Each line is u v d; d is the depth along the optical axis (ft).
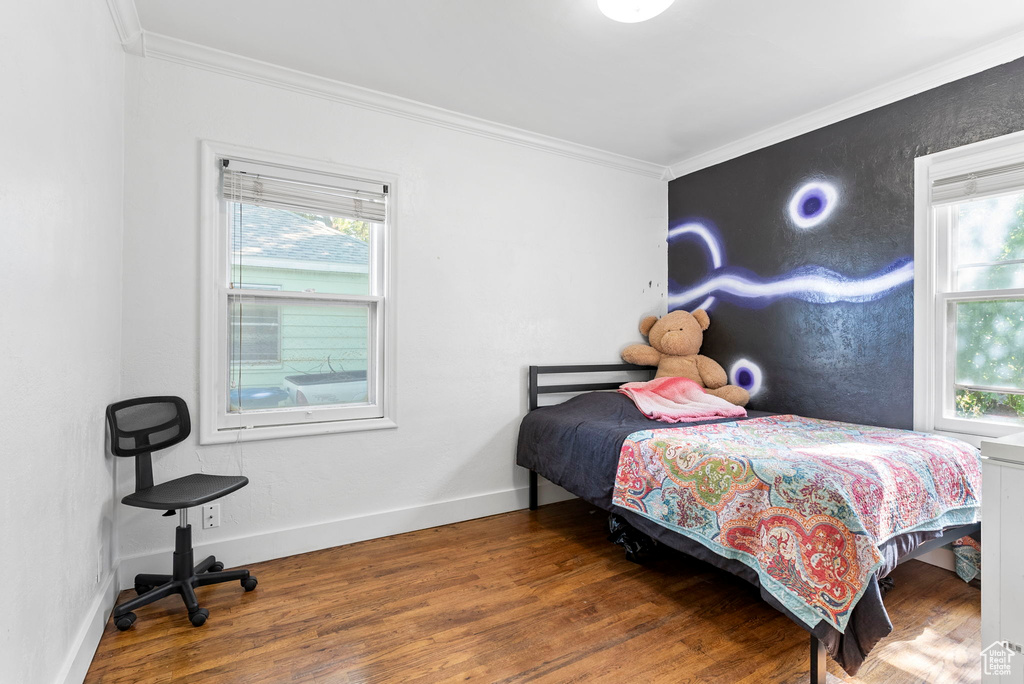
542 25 6.78
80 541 5.15
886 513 5.30
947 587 7.13
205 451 7.52
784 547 5.29
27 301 3.81
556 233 10.93
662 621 6.28
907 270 8.19
